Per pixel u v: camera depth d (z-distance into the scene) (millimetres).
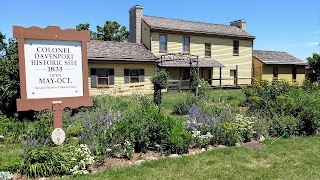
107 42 24344
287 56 36125
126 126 6074
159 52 25156
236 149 6500
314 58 30750
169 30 25203
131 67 22766
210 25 30516
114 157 5793
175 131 6184
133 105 12766
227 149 6465
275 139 7660
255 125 7891
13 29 5258
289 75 34188
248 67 31453
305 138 7770
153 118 6445
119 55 22234
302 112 8398
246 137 7438
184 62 25422
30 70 5449
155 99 14844
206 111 8227
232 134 7070
